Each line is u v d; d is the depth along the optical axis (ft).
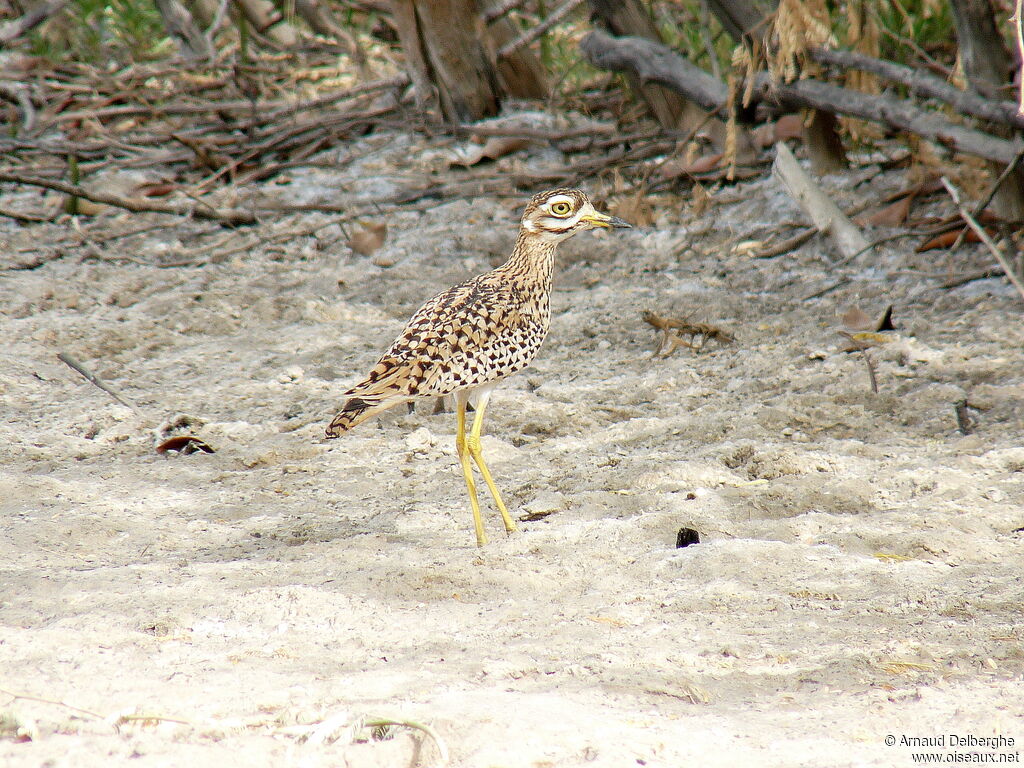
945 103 43.16
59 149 58.75
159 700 17.56
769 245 47.44
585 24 72.95
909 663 19.52
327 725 16.35
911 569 23.70
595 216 27.89
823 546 24.84
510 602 23.00
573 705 17.62
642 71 52.24
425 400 35.29
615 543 25.75
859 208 48.11
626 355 38.68
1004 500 27.04
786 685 19.03
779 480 28.68
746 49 44.93
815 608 22.06
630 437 32.45
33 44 71.67
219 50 75.92
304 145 62.75
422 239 50.24
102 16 73.36
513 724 16.57
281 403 35.78
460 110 63.05
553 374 37.50
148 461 31.65
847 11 44.21
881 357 36.14
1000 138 41.68
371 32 76.54
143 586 23.38
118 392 36.52
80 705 17.26
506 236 50.19
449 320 26.12
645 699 18.37
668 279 45.16
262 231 52.54
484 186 55.62
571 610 22.39
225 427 33.76
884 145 54.29
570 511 27.91
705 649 20.35
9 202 56.65
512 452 31.76
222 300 44.55
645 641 20.76
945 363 35.09
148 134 63.72
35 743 15.60
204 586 23.17
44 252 49.60
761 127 55.11
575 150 58.59
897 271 42.98
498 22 65.16
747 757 16.06
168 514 28.07
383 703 17.66
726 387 35.60
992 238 43.75
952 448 30.14
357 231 50.14
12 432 33.14
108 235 51.70
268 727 16.69
